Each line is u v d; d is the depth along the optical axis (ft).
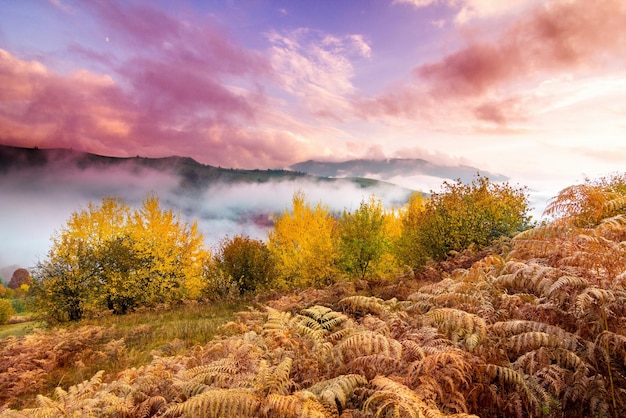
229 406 11.09
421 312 18.88
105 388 19.75
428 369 12.00
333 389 11.88
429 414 9.59
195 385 14.56
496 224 56.54
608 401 10.91
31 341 39.70
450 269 40.68
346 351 14.98
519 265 15.92
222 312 57.47
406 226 75.05
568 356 11.61
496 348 13.25
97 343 41.91
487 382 12.22
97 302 77.00
